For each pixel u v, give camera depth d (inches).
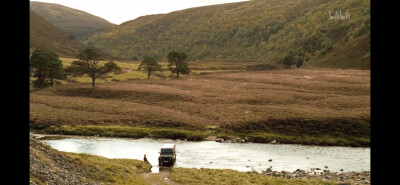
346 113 2925.7
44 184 854.5
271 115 2994.6
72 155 1473.9
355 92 4001.0
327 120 2753.4
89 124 2908.5
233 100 3764.8
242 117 3048.7
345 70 6328.7
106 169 1350.9
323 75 5467.5
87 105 3501.5
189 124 2901.1
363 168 1755.7
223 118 3070.9
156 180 1327.5
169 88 4475.9
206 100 3818.9
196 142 2529.5
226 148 2314.2
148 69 6038.4
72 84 4830.2
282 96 3814.0
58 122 2871.6
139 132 2736.2
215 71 7834.6
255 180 1369.3
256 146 2393.0
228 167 1786.4
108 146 2319.1
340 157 2039.9
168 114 3179.1
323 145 2436.0
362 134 2529.5
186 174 1451.8
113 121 2982.3
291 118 2859.3
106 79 5625.0
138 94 4067.4
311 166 1806.1
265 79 5255.9
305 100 3668.8
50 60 4707.2
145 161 1761.8
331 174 1604.3
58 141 2429.9
